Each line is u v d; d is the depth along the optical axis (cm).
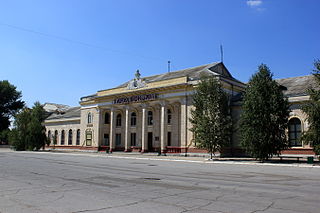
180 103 3825
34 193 916
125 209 701
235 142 3441
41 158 2952
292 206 741
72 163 2291
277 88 2614
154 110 4259
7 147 7550
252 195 898
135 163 2409
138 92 4184
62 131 5969
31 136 5319
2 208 708
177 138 3859
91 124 5162
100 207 722
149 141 4306
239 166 2191
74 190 978
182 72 4550
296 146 3053
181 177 1388
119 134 4769
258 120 2542
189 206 737
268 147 2539
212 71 3881
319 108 2208
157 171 1692
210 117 2914
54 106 7725
